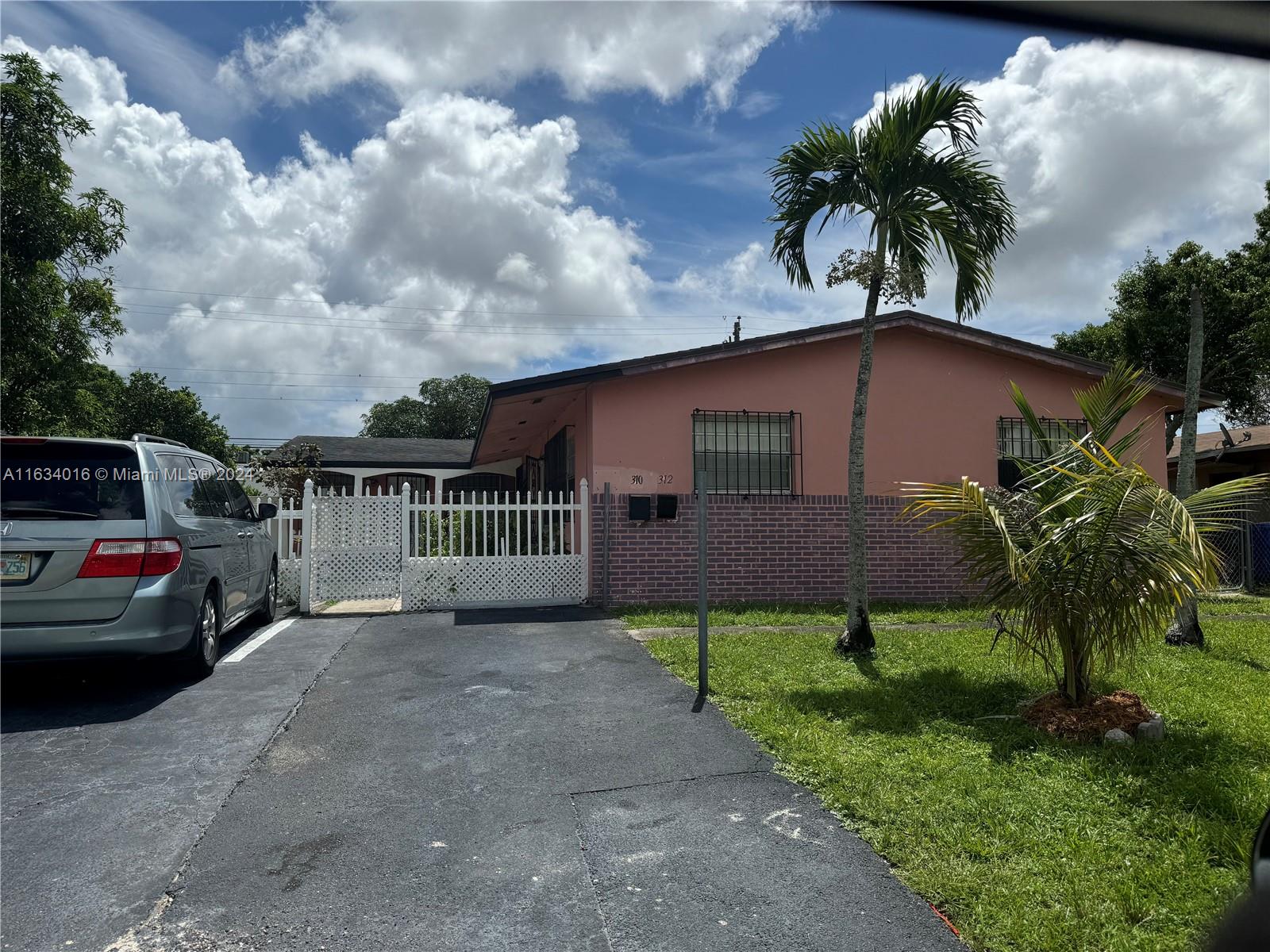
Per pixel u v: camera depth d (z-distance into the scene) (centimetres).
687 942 270
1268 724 489
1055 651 592
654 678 617
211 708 538
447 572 990
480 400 5016
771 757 441
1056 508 514
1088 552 486
